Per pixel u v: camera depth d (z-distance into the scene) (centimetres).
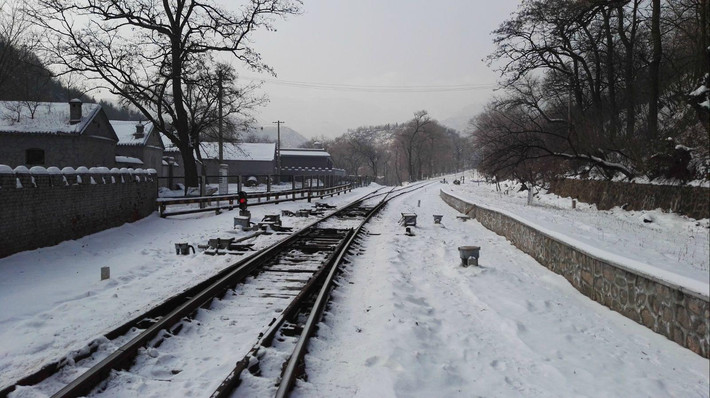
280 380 480
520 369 552
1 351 598
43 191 1309
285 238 1488
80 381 453
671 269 695
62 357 528
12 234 1185
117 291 899
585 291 920
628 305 759
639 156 2177
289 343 596
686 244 1191
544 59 3031
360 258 1256
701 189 1642
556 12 2675
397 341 605
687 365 568
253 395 454
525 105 3431
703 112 1758
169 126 3984
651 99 2255
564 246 1040
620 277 785
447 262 1197
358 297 856
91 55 2758
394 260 1173
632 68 2781
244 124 4103
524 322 717
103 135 3981
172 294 871
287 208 2872
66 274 1077
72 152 3556
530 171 3584
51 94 5350
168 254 1330
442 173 16100
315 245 1410
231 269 998
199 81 3222
